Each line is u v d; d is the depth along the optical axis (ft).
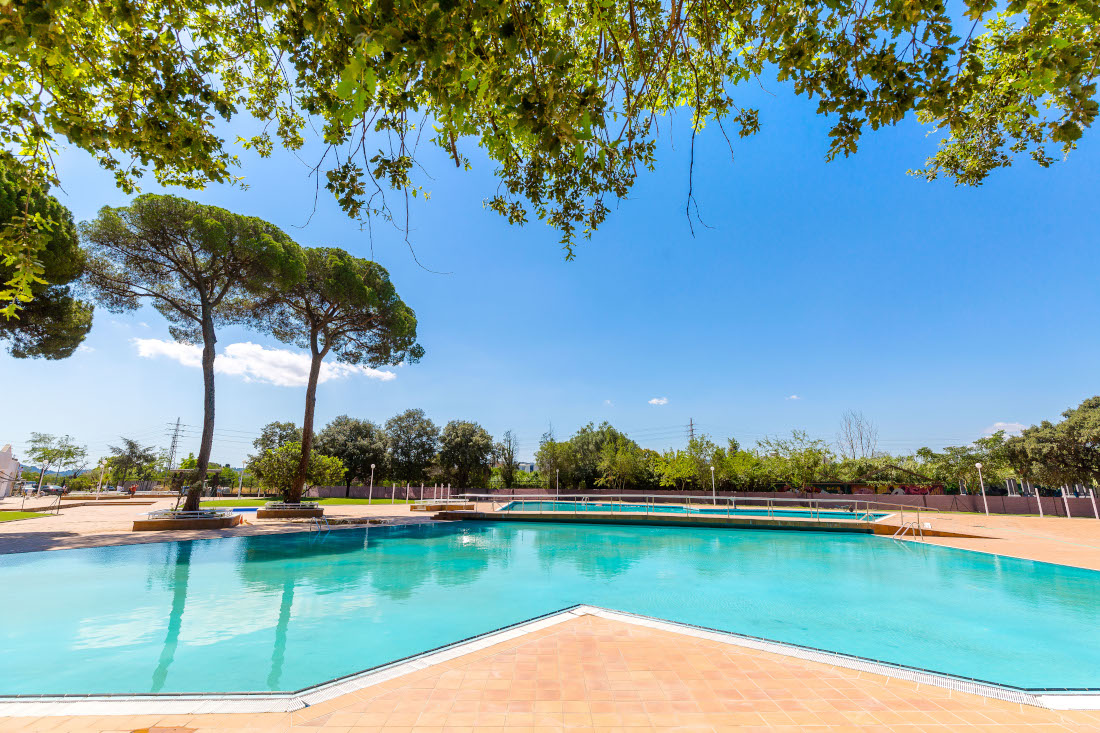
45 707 9.13
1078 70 5.18
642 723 8.63
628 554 36.14
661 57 8.39
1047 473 70.69
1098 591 24.16
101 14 6.01
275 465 57.57
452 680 10.43
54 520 46.16
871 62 5.96
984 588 24.93
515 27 4.62
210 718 8.79
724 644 12.64
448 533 47.26
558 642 12.78
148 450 140.56
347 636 17.81
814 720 8.75
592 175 9.24
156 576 25.76
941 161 11.28
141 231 43.19
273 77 8.40
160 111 7.14
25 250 7.75
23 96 6.68
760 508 63.93
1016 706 9.36
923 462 83.10
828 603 22.48
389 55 4.44
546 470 107.24
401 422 126.00
